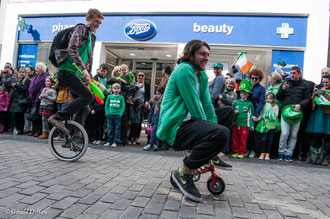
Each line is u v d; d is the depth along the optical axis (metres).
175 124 2.11
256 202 2.16
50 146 3.49
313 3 8.02
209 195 2.29
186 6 8.71
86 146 3.44
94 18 3.31
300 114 4.61
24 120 6.73
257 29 8.36
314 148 4.64
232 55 8.52
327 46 7.97
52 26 10.09
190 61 2.19
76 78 3.19
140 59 10.55
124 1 9.17
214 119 2.38
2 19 11.19
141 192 2.22
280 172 3.63
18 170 2.71
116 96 5.41
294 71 4.81
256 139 4.93
